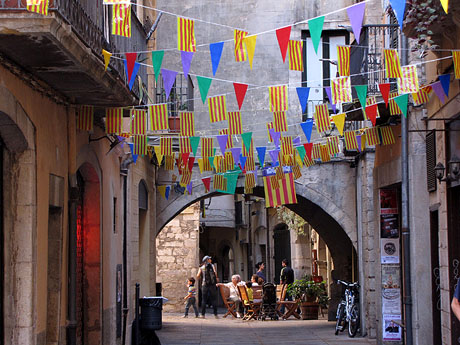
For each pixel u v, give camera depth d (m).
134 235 20.33
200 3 24.77
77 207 13.91
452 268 12.61
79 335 14.93
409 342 15.31
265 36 24.64
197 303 33.06
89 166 14.70
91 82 11.38
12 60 9.88
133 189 20.23
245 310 29.02
